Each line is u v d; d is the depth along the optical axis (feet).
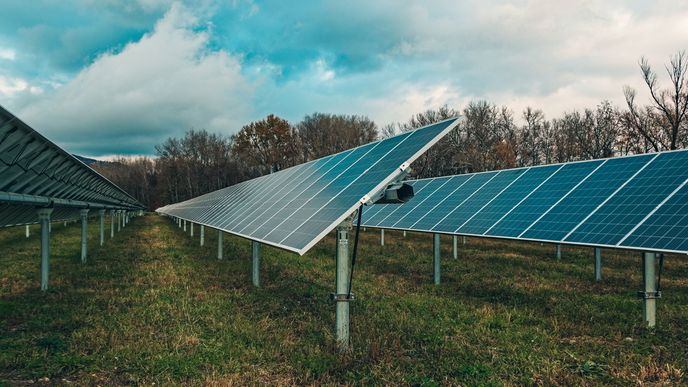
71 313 37.65
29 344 30.01
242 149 321.32
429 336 31.71
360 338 30.01
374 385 23.68
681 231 31.19
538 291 48.37
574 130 212.84
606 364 27.27
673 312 39.40
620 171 43.57
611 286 51.85
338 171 40.04
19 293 46.73
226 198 95.55
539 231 42.04
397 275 58.13
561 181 49.32
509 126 230.48
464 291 48.67
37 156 37.35
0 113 26.73
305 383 24.09
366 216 75.25
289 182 53.52
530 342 31.35
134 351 28.17
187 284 50.49
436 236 53.06
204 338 31.19
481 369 25.77
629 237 34.01
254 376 24.77
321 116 313.32
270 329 33.22
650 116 134.62
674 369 25.91
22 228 144.77
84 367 26.07
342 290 28.02
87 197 75.25
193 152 391.65
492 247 94.17
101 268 62.54
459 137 230.68
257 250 49.83
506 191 55.21
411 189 27.96
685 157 38.78
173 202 381.60
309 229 28.37
